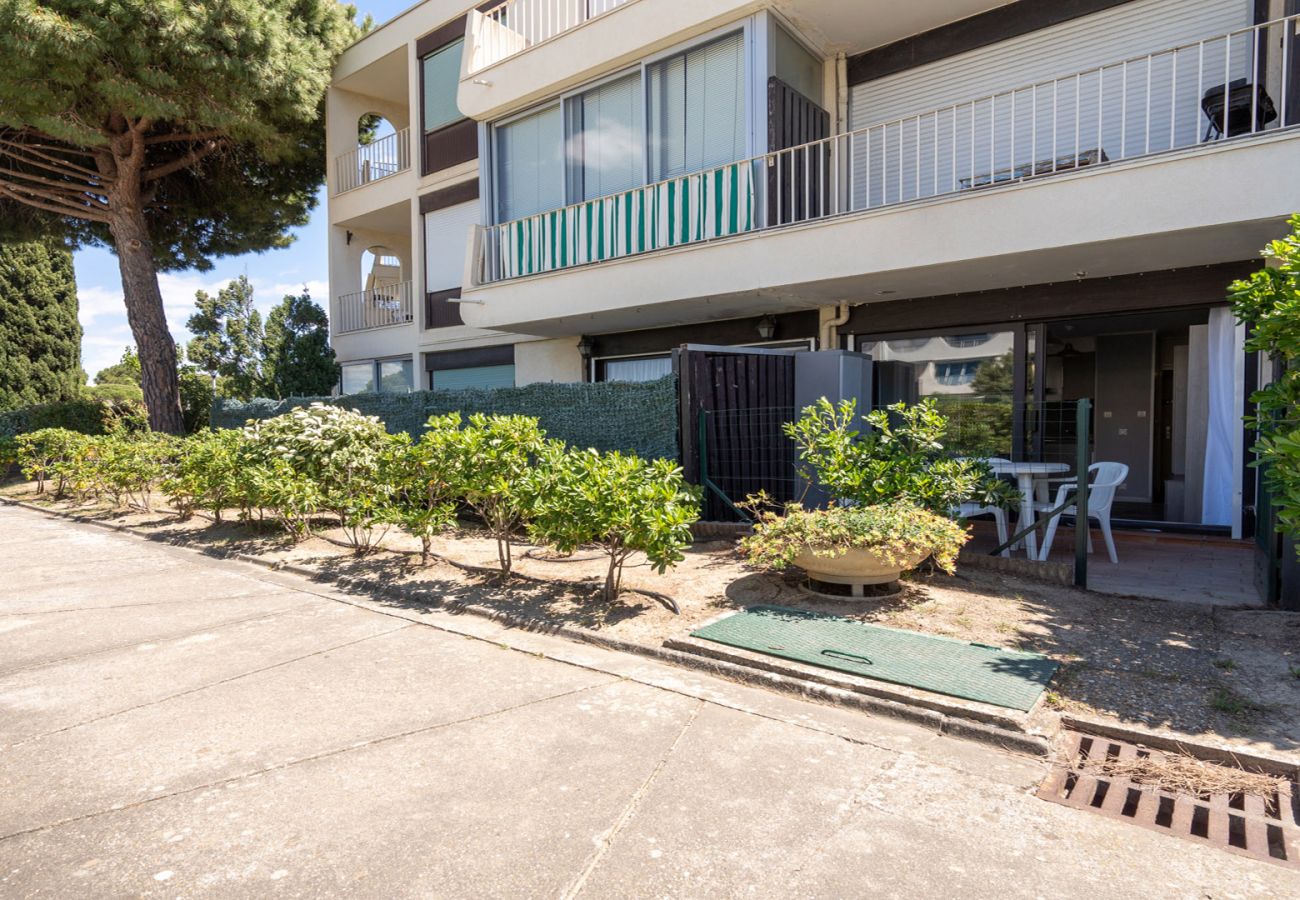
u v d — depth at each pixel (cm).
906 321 891
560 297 1002
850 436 594
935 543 486
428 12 1425
